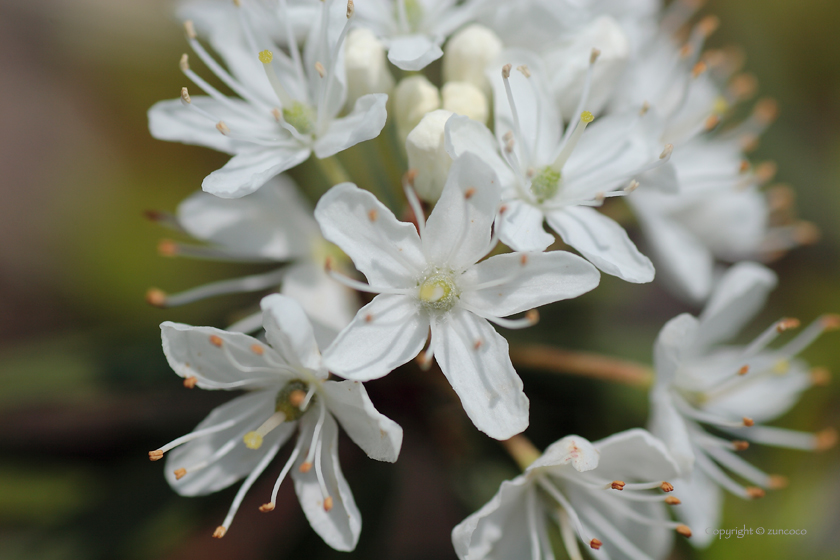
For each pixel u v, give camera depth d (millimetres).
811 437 90
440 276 77
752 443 92
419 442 90
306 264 86
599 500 81
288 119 81
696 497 84
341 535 76
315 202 94
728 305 84
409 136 79
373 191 86
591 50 83
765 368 87
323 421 78
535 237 77
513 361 85
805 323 97
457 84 83
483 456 89
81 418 93
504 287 77
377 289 76
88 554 87
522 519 80
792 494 90
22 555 87
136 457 90
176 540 89
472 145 78
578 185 81
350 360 75
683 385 86
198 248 86
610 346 92
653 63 94
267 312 74
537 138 80
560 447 76
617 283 96
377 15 84
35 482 90
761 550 89
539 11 85
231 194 77
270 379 78
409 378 86
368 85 83
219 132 82
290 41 81
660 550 82
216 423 78
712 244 95
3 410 89
